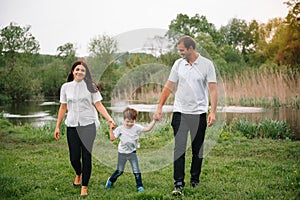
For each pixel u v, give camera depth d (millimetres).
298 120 10570
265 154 6152
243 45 35562
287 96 14547
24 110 17594
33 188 4168
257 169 4965
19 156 6043
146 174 4688
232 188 4047
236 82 14789
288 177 4488
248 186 4105
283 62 25453
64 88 3908
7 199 3852
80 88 3803
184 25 29938
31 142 7719
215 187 4047
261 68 20188
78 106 3793
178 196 3748
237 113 12141
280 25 30719
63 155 6152
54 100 27219
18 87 27031
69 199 3754
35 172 4898
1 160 5680
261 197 3777
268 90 14344
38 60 34812
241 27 35812
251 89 14484
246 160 5473
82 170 3889
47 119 13203
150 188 4090
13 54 31766
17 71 28266
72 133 3900
